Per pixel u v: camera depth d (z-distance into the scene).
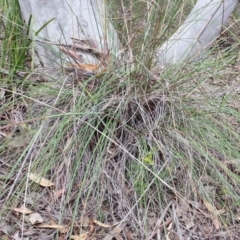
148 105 1.22
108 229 1.11
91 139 1.20
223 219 1.16
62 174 1.16
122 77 1.21
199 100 1.26
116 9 1.46
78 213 1.13
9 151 1.22
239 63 1.39
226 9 1.49
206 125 1.22
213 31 1.49
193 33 1.47
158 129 1.21
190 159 1.16
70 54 1.25
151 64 1.24
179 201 1.16
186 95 1.25
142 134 1.22
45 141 1.17
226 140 1.21
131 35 1.31
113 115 1.19
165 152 1.18
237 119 1.29
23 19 1.41
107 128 1.17
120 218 1.13
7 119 1.26
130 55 1.21
